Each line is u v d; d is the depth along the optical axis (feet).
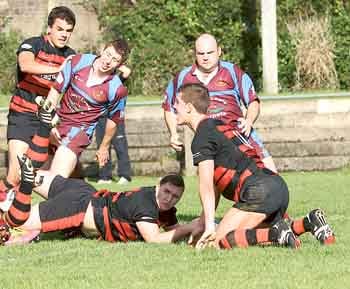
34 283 48.42
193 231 59.36
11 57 164.25
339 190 93.81
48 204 62.90
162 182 61.62
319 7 165.78
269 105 118.93
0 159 116.26
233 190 58.18
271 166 67.05
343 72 162.09
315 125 117.08
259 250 56.18
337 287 46.34
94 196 63.10
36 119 75.05
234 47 165.89
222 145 57.52
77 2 168.35
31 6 168.86
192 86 58.03
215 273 50.03
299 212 77.41
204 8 165.58
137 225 61.31
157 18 164.96
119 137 107.65
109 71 71.46
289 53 161.07
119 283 48.11
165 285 47.42
